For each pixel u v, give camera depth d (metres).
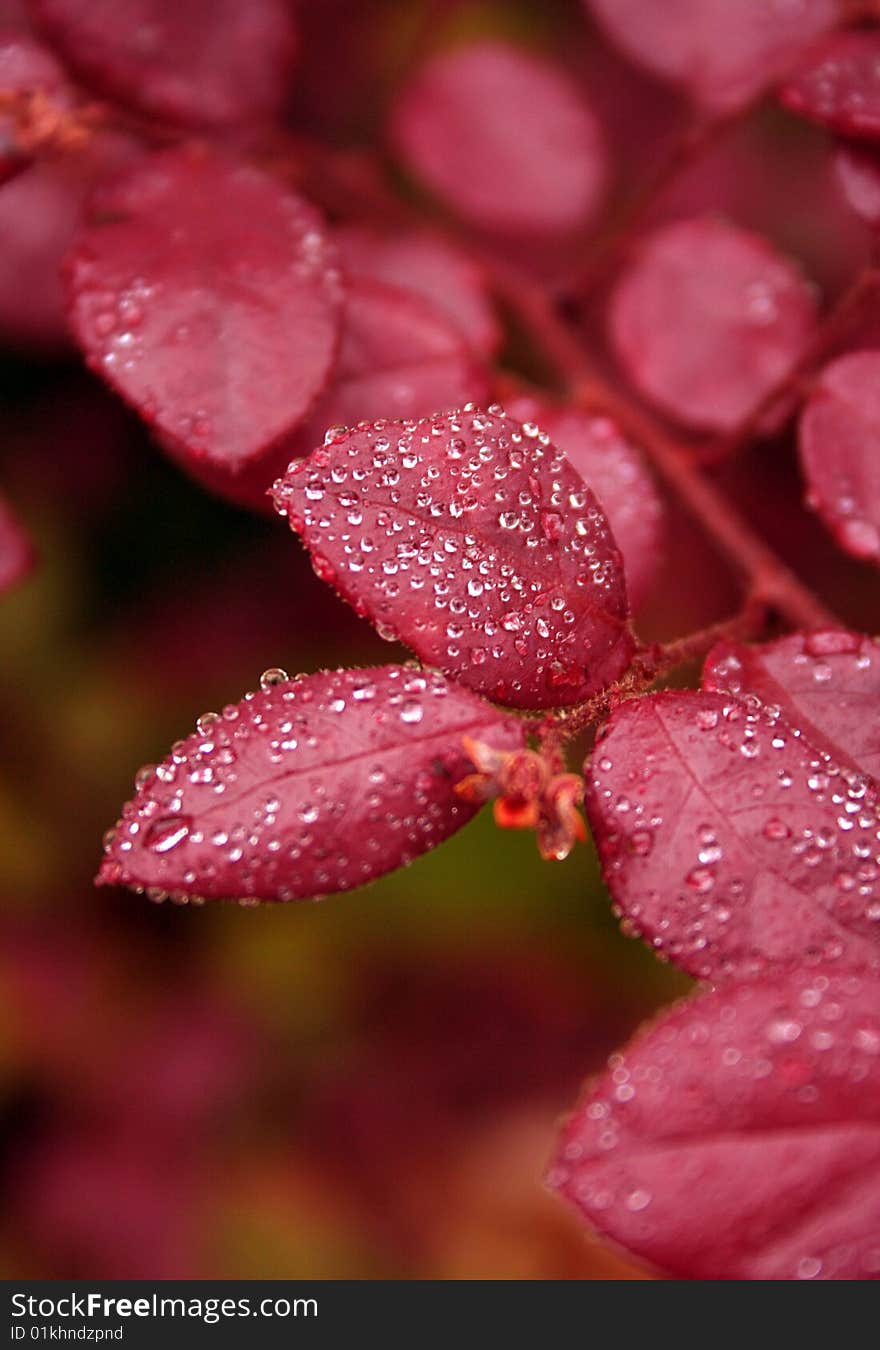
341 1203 0.37
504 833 0.37
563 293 0.27
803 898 0.20
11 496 0.36
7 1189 0.36
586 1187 0.19
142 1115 0.37
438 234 0.27
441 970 0.40
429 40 0.34
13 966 0.38
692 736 0.20
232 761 0.20
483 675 0.20
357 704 0.20
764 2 0.27
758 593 0.23
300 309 0.22
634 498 0.23
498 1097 0.39
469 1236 0.36
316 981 0.38
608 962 0.38
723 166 0.34
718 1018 0.19
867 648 0.22
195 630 0.38
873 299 0.23
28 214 0.26
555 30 0.36
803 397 0.24
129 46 0.25
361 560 0.20
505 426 0.21
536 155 0.28
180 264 0.22
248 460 0.22
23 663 0.37
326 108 0.34
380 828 0.20
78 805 0.38
